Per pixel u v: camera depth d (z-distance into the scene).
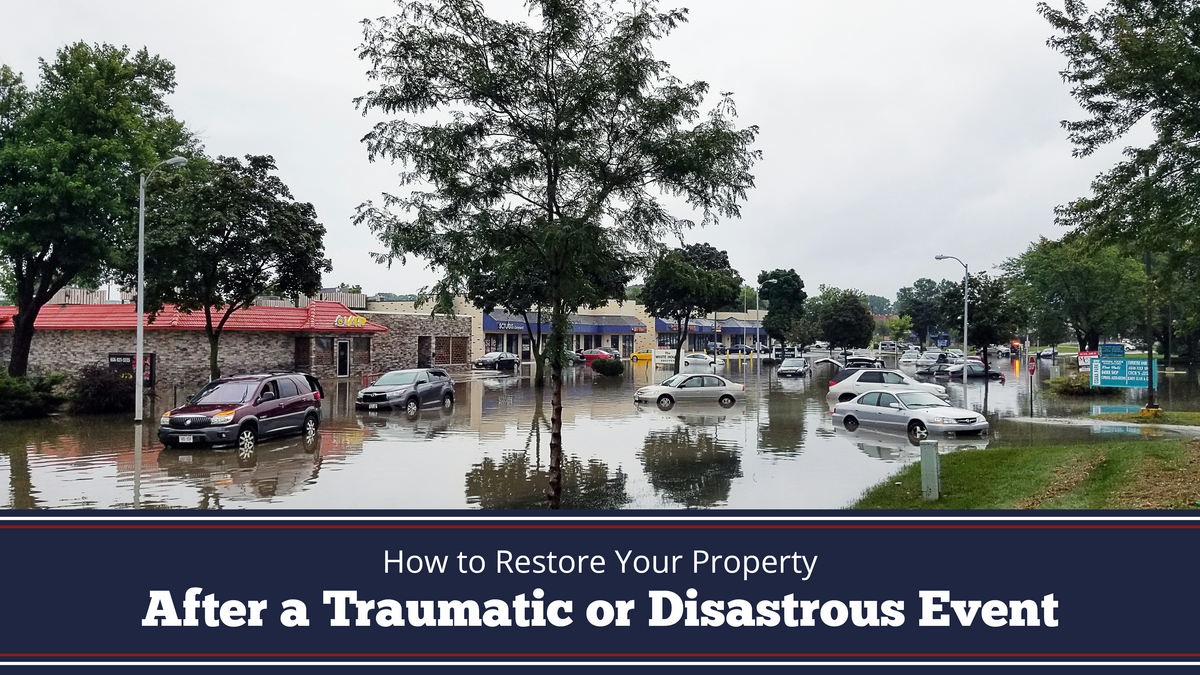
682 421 24.14
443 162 9.35
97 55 27.73
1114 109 14.75
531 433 21.05
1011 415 26.53
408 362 49.53
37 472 14.61
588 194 9.77
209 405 17.95
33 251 26.09
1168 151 14.30
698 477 14.26
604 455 17.03
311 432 20.20
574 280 9.80
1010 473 13.35
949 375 51.19
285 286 26.75
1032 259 61.28
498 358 57.34
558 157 9.34
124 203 27.72
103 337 35.72
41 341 36.62
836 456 16.83
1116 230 15.62
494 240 9.30
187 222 23.89
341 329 42.47
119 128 27.94
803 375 51.75
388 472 14.79
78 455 16.80
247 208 24.88
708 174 9.27
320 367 42.16
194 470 14.94
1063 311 60.84
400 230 9.20
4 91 27.48
